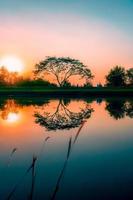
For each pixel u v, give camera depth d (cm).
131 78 6612
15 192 380
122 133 849
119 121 1134
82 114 1470
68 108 1853
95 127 983
